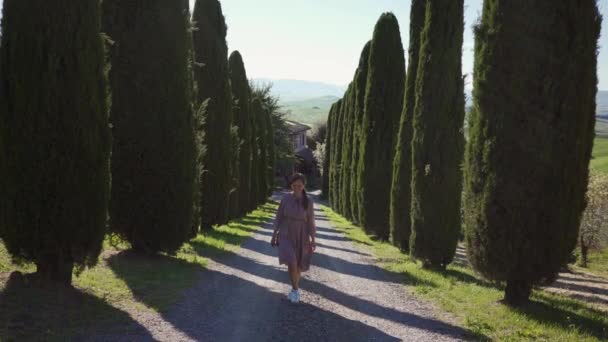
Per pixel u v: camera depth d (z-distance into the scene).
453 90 13.84
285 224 8.63
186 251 13.63
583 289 15.91
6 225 7.30
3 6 7.32
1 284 7.14
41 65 7.24
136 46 11.45
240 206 30.86
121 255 11.36
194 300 8.10
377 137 23.20
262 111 45.78
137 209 11.37
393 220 17.69
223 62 20.95
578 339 6.81
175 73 11.71
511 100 8.36
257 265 12.60
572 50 8.09
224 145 20.78
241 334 6.46
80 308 6.86
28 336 5.60
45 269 7.64
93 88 7.62
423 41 14.23
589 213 27.25
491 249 8.54
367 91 23.62
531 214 8.23
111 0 11.38
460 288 10.62
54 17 7.29
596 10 8.27
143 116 11.41
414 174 14.13
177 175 11.64
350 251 17.59
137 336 6.04
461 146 13.81
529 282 8.56
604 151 65.69
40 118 7.20
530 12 8.27
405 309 8.47
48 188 7.26
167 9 11.69
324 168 66.25
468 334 6.94
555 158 8.14
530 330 7.15
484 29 8.78
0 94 7.28
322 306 8.37
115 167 11.35
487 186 8.55
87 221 7.55
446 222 13.70
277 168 75.00
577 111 8.15
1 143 7.28
